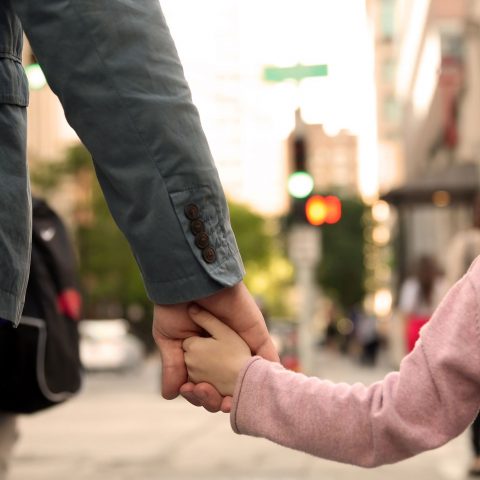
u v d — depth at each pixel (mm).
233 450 12203
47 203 4902
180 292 2430
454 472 9820
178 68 2420
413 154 67812
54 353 4648
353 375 33281
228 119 184375
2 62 2463
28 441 13594
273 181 187000
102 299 54281
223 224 2457
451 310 2271
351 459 2324
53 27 2371
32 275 4668
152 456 11773
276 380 2408
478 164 34562
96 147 2406
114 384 30656
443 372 2242
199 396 2490
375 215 68875
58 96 2428
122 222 2443
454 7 47875
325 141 149375
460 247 9273
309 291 19922
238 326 2508
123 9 2371
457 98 41062
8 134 2443
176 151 2381
